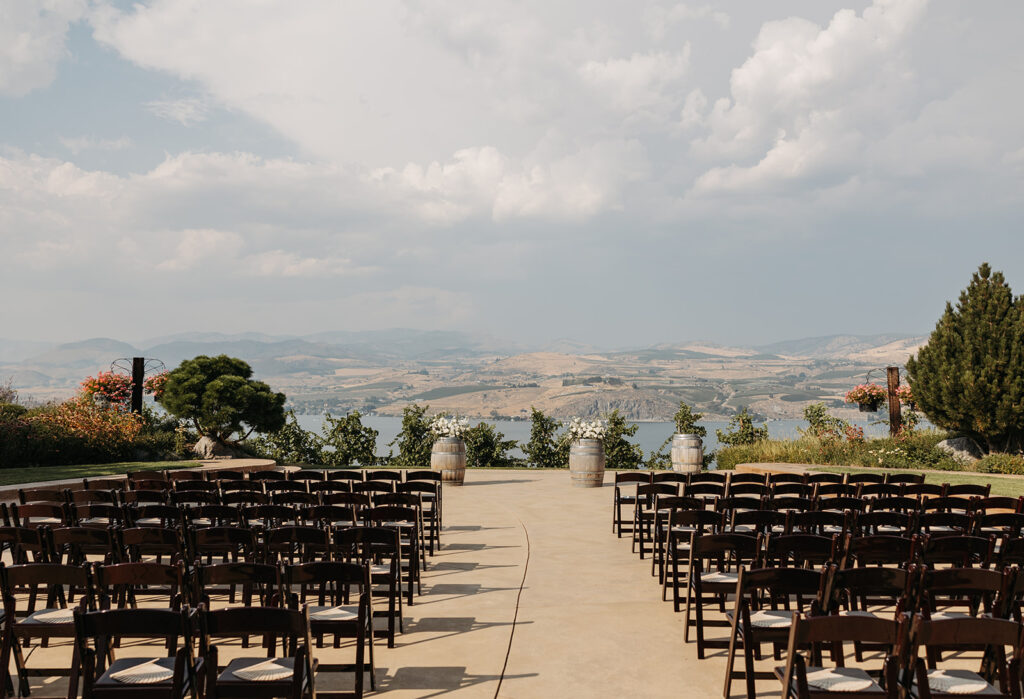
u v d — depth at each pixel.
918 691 4.21
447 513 14.24
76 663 4.88
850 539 6.57
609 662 6.16
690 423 29.05
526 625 7.17
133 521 8.13
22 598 8.02
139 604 7.80
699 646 6.23
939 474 17.44
